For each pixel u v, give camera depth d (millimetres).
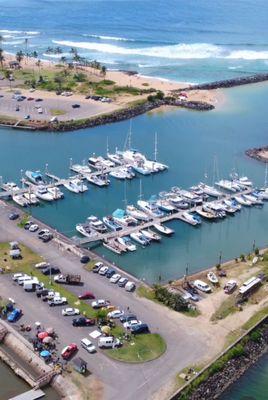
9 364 97312
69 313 108062
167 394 89375
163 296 113812
